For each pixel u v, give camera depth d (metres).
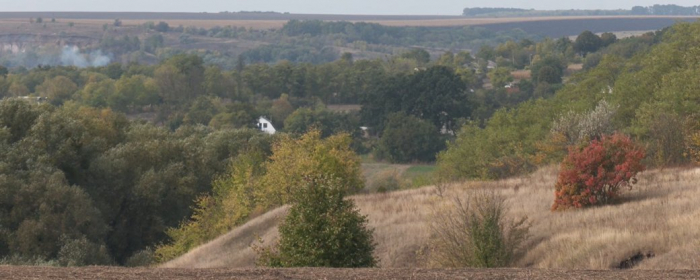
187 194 140.00
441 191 85.00
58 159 133.75
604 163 68.69
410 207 81.62
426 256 59.81
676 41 151.25
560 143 104.81
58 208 117.19
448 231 52.41
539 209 69.75
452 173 143.88
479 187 89.38
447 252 51.94
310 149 115.38
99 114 195.88
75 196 117.62
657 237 47.84
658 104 115.00
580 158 69.00
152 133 175.12
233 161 143.88
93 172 139.12
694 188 69.25
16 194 116.19
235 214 115.12
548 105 162.12
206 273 31.44
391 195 96.50
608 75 182.50
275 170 110.94
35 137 133.50
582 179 68.06
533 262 51.78
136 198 138.00
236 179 119.62
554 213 66.38
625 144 70.56
